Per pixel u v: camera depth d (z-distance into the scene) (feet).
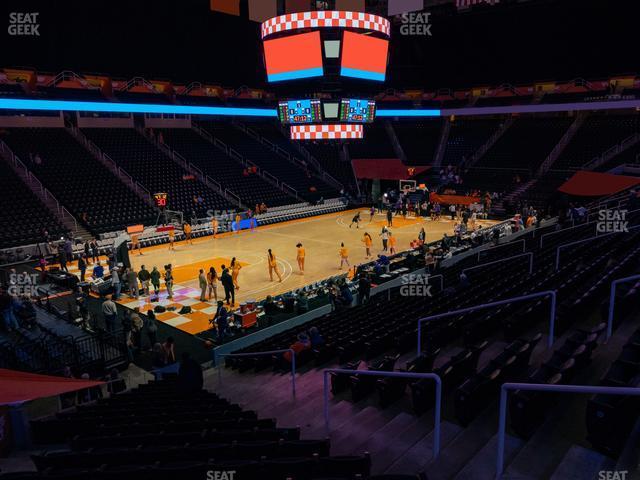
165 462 19.44
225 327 56.39
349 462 17.12
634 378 18.08
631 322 27.63
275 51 86.53
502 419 16.61
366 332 42.32
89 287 74.59
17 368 42.98
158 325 62.03
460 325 36.40
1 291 54.95
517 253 65.92
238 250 100.32
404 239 108.17
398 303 55.11
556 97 159.74
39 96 120.98
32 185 110.22
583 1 146.92
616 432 16.74
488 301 38.65
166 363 47.65
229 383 41.91
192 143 156.15
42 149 124.26
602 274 35.24
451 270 70.74
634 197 81.87
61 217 105.19
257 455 19.77
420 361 28.27
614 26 148.15
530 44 163.12
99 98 144.05
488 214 135.85
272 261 77.36
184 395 32.48
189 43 162.71
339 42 81.66
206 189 136.26
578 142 151.02
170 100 157.89
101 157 130.72
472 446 19.84
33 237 95.50
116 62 150.30
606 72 154.51
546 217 128.16
